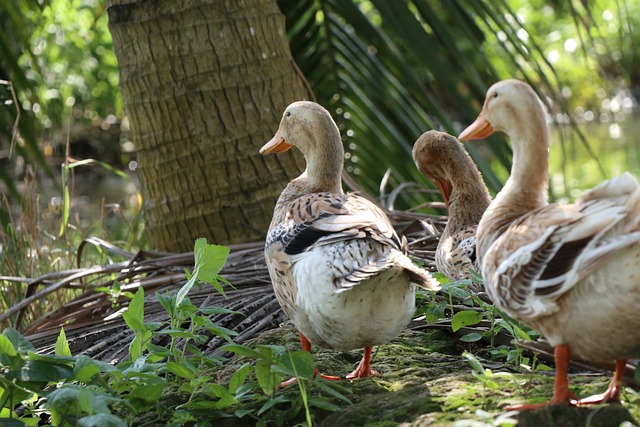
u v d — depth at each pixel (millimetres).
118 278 8016
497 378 5434
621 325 4426
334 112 11320
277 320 7180
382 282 5219
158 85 8945
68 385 5211
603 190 4488
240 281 7691
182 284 7891
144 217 9453
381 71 11062
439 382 5406
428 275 4996
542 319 4645
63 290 9148
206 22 8852
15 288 9016
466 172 7371
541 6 30672
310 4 10953
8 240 10383
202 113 8930
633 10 29266
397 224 8727
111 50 25047
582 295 4441
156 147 9070
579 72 29359
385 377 5855
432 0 14883
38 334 7531
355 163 11438
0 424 5043
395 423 4914
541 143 5121
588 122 27391
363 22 10812
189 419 5316
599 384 5250
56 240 9859
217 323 7137
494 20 9734
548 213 4637
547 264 4465
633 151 21484
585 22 10055
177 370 5500
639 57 29047
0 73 12031
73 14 24531
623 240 4223
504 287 4691
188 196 9031
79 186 20828
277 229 5855
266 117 9039
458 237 7152
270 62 9078
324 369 6180
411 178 11266
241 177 8977
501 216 5125
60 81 24031
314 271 5312
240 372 5215
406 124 11180
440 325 6711
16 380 5270
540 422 4605
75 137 23219
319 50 11133
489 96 5293
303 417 5367
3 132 11320
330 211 5633
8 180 11156
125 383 5668
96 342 7277
